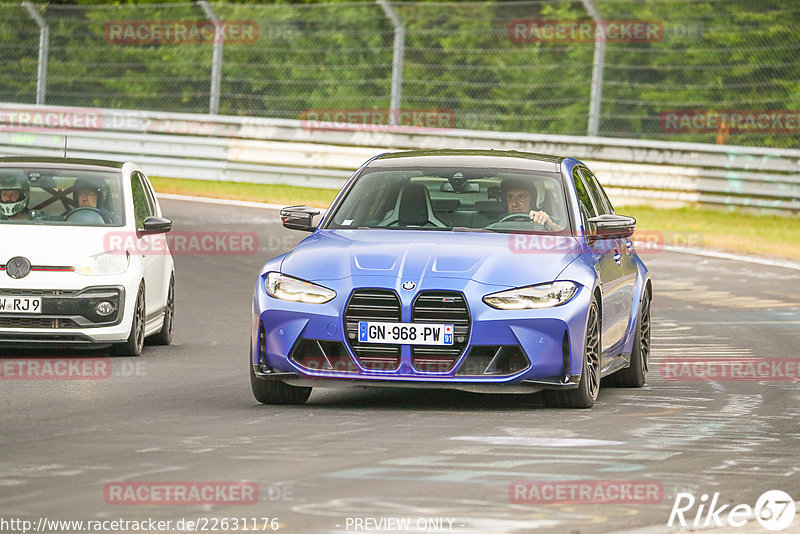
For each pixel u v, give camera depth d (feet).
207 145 314.76
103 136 320.50
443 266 91.35
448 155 107.96
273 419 86.33
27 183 128.06
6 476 66.28
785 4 318.45
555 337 90.38
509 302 89.71
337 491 63.62
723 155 278.46
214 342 134.62
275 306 91.35
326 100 343.05
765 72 318.45
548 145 290.15
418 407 93.09
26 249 118.93
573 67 326.03
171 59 353.31
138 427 82.28
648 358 116.88
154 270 129.39
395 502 61.36
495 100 327.88
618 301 104.58
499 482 66.33
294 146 306.55
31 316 117.91
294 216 102.63
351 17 337.31
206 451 73.82
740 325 152.05
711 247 230.89
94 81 355.77
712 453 76.59
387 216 101.45
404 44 332.60
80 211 126.11
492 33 328.08
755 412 94.43
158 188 299.58
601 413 91.86
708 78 321.73
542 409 93.09
